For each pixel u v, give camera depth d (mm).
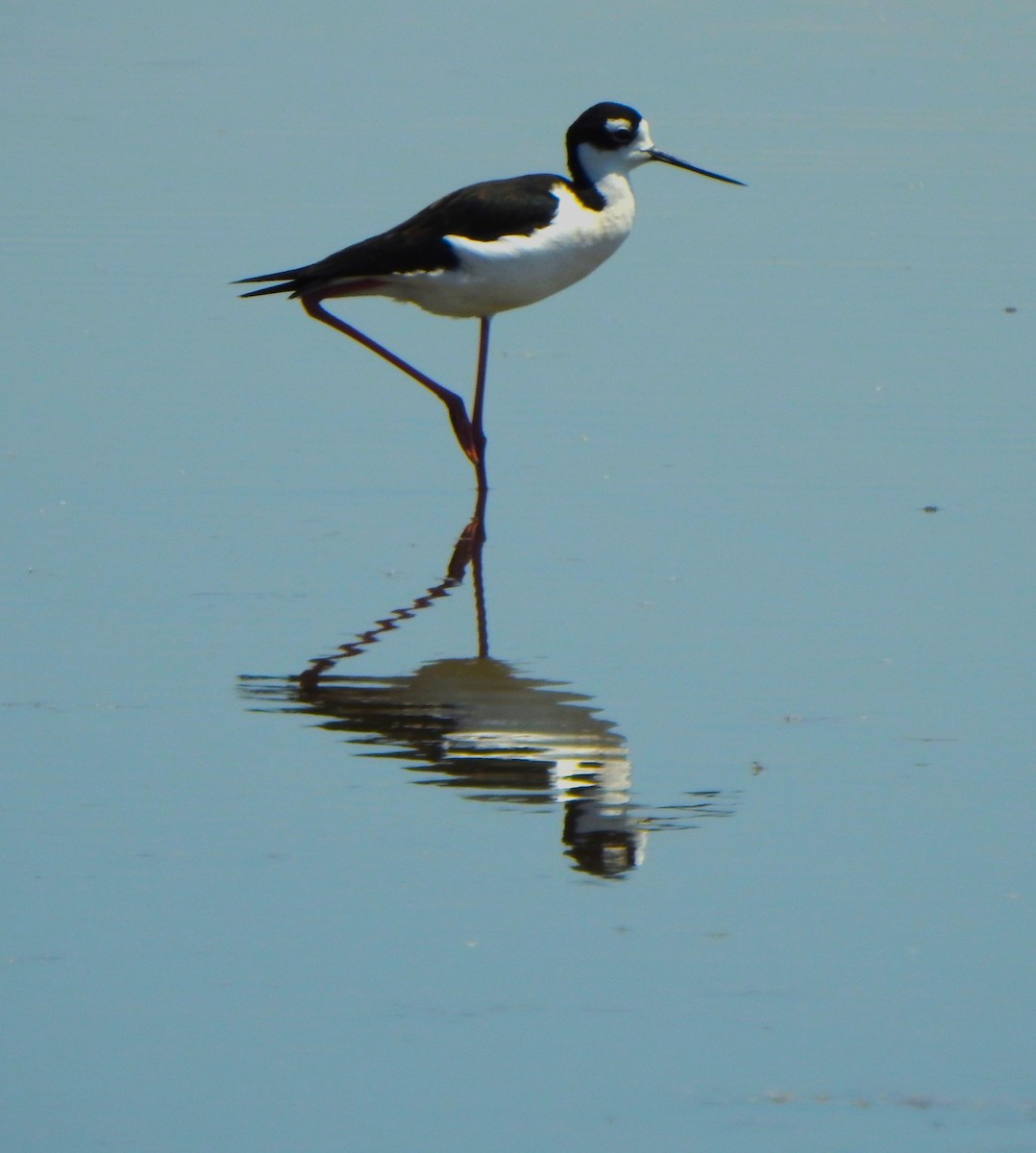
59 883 6996
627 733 8344
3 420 12914
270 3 28297
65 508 11406
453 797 7754
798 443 12461
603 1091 5758
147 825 7473
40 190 18688
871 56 24766
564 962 6492
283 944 6586
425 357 14297
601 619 9727
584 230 12016
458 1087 5770
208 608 9883
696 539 10891
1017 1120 5594
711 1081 5805
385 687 8859
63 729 8383
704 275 16172
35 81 23438
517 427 12930
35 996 6246
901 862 7199
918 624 9609
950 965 6461
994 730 8375
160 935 6637
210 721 8492
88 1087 5758
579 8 27734
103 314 15117
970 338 14453
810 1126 5578
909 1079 5809
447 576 10383
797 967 6457
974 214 17875
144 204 18203
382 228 17297
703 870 7148
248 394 13570
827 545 10742
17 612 9789
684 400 13344
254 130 20969
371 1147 5477
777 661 9148
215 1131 5555
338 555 10703
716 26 26500
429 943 6602
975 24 26906
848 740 8281
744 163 19656
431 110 21656
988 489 11609
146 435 12711
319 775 7945
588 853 7258
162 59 24656
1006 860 7199
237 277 16078
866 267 16312
